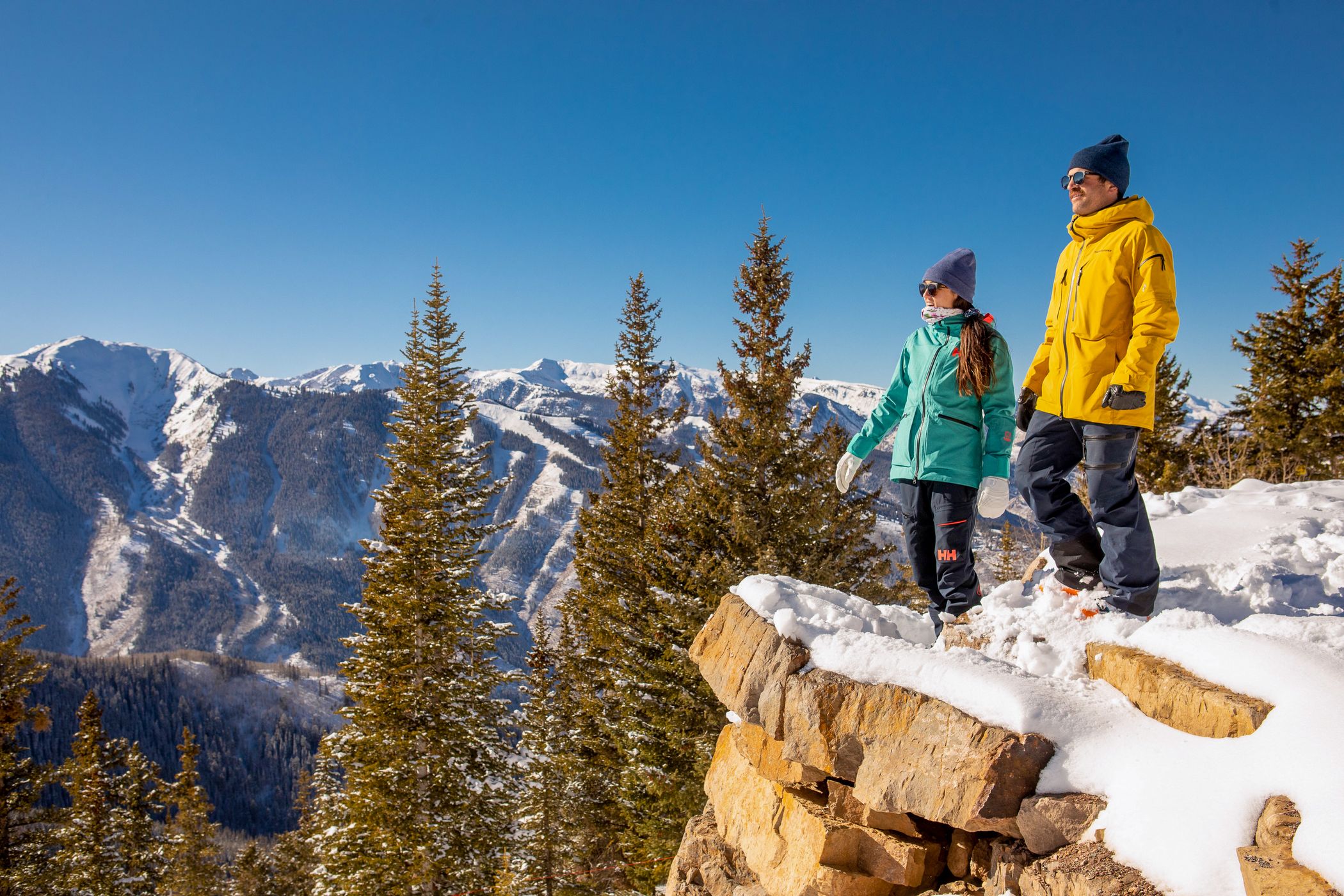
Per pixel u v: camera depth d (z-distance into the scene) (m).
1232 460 15.23
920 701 2.65
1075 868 2.01
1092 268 2.87
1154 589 2.81
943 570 3.47
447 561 17.16
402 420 17.92
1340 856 1.50
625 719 14.38
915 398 3.57
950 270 3.41
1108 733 2.25
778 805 3.45
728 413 15.10
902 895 2.83
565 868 19.12
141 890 29.78
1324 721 1.78
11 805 23.03
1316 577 3.29
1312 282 18.98
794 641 3.31
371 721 16.02
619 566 19.25
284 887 36.03
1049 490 3.12
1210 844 1.81
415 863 14.81
